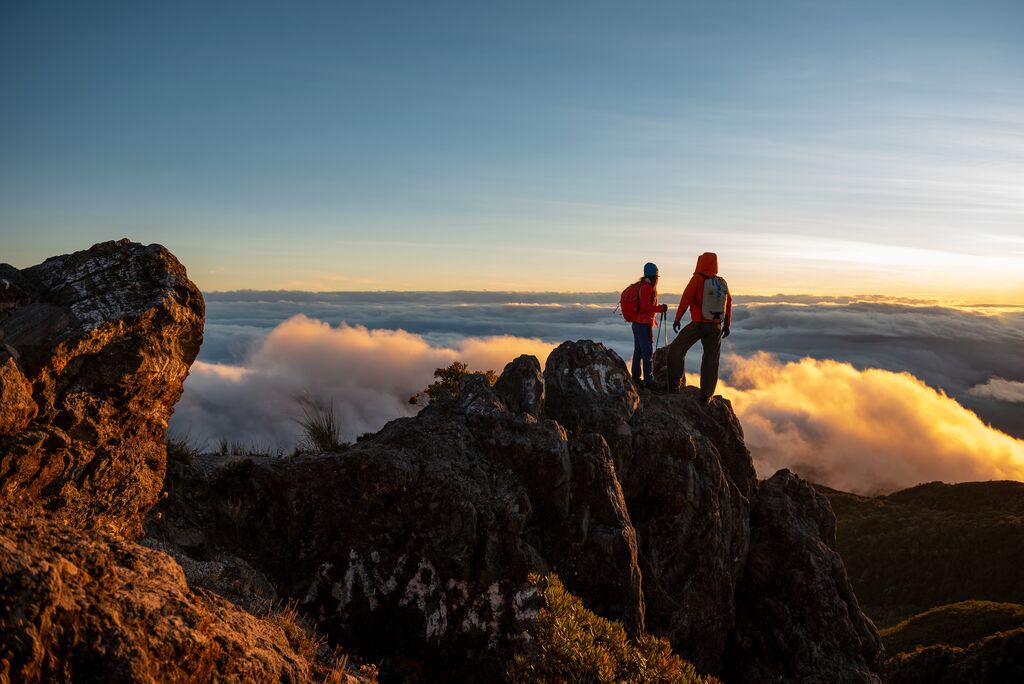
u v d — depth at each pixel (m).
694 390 13.52
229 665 4.38
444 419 9.50
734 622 11.59
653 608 10.56
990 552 82.81
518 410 10.62
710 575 10.98
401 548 8.06
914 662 41.59
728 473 12.59
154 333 5.73
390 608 7.85
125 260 6.04
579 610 6.78
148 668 3.74
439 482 8.34
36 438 4.71
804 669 11.12
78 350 5.28
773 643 11.41
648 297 13.49
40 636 3.35
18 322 5.26
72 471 5.06
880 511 105.62
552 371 12.24
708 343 13.08
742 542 11.91
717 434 12.79
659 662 6.86
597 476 9.34
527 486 9.03
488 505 8.41
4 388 4.63
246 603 6.63
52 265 6.00
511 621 7.95
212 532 7.71
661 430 11.70
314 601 7.70
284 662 4.88
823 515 13.66
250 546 7.84
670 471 11.18
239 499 8.12
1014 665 37.12
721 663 11.34
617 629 6.78
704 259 13.20
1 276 5.54
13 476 4.57
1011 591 75.19
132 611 3.99
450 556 8.04
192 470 8.23
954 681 38.12
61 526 4.26
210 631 4.44
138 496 5.72
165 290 5.87
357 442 11.00
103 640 3.65
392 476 8.20
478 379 10.27
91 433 5.39
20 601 3.33
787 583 11.88
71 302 5.56
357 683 5.52
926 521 95.31
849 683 10.91
